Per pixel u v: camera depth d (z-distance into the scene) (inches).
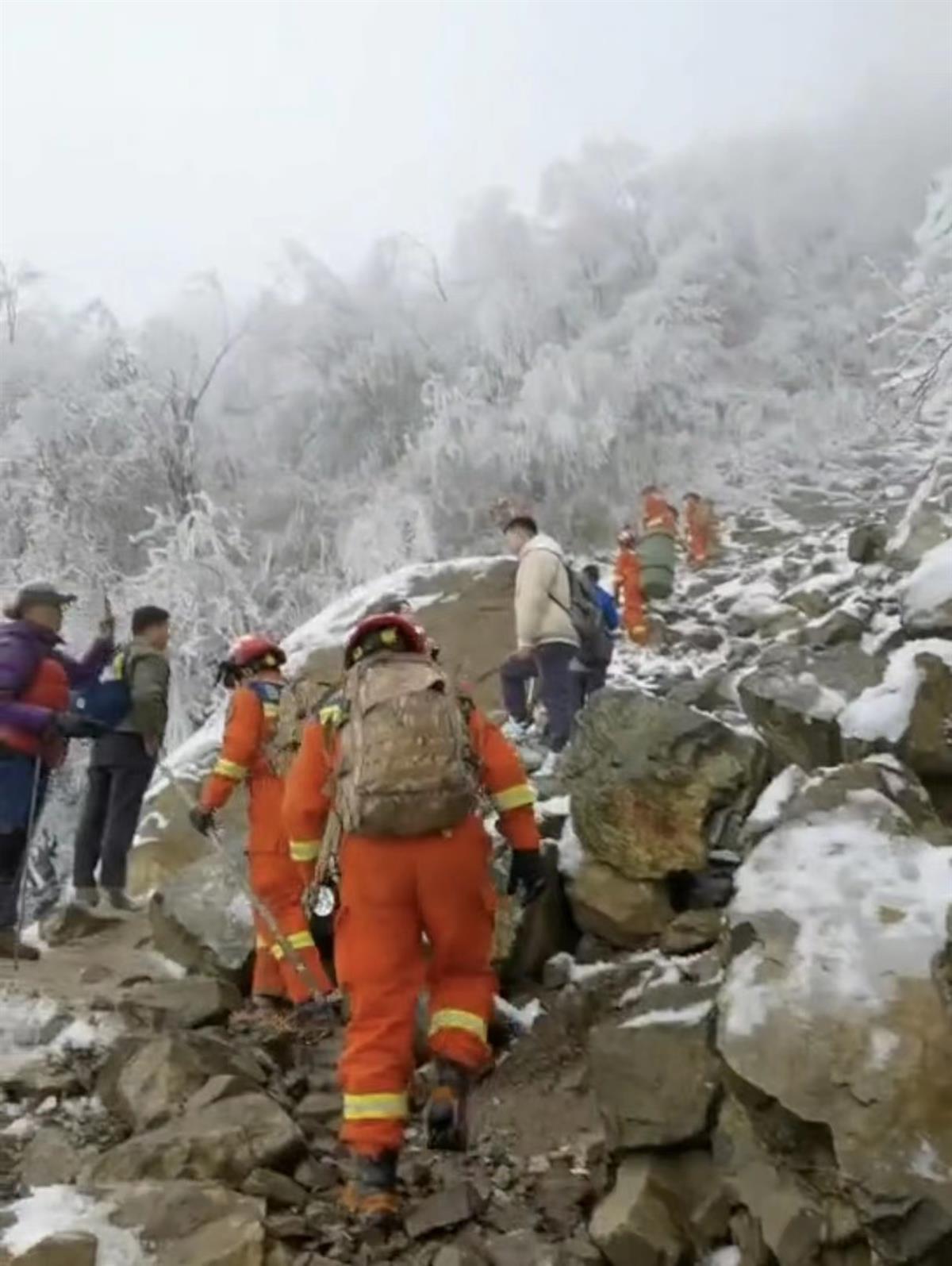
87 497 836.0
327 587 859.4
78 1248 141.6
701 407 966.4
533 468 909.2
